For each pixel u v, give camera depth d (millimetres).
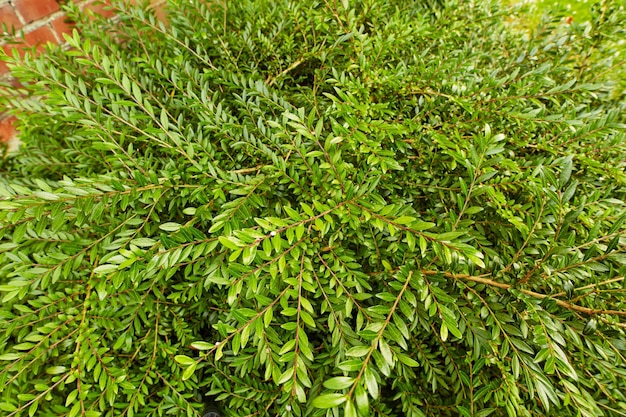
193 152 401
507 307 369
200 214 378
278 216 429
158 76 476
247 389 421
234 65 548
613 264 381
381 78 493
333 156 368
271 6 607
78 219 344
